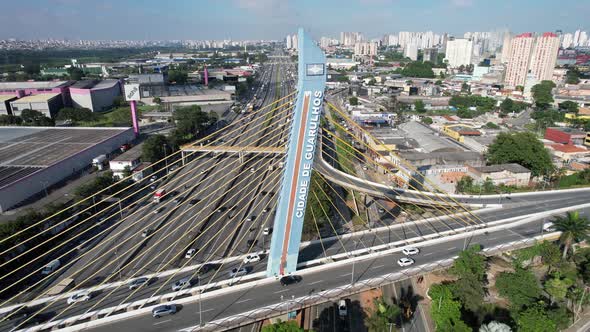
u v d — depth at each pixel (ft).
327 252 267.59
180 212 349.20
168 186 412.16
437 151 487.20
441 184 405.39
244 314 198.29
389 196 354.54
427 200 349.61
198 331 187.52
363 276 231.09
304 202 220.64
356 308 241.55
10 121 625.41
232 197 383.04
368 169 472.03
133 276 250.98
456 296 230.27
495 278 266.36
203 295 214.69
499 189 387.55
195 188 408.05
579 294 237.25
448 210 338.13
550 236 281.95
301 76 195.42
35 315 208.54
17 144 480.23
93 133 542.16
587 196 364.79
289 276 229.45
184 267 256.73
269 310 200.44
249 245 291.38
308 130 205.57
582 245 295.28
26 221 279.08
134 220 333.42
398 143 532.32
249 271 246.47
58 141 495.41
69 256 278.87
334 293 213.87
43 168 386.52
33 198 360.07
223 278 240.53
